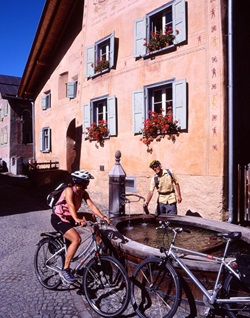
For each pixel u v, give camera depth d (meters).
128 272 4.06
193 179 7.58
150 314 3.50
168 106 8.77
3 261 5.40
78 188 4.03
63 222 4.00
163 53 8.48
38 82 17.88
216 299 3.08
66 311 3.64
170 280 3.51
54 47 15.49
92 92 11.20
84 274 3.74
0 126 28.77
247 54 7.84
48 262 4.29
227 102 7.12
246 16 7.89
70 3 12.88
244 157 7.50
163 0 8.55
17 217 8.98
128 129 9.56
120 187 6.39
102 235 4.56
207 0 7.42
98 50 11.08
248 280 2.87
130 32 9.62
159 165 6.13
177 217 5.61
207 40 7.41
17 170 23.78
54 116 16.12
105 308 3.65
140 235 5.01
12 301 3.88
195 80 7.64
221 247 4.33
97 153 10.84
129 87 9.56
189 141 7.71
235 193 6.98
